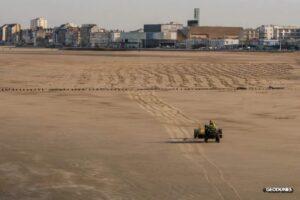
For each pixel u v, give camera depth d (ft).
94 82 374.84
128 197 101.81
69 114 215.31
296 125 192.85
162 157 134.41
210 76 437.58
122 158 133.28
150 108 239.09
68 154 137.59
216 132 154.61
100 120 199.82
